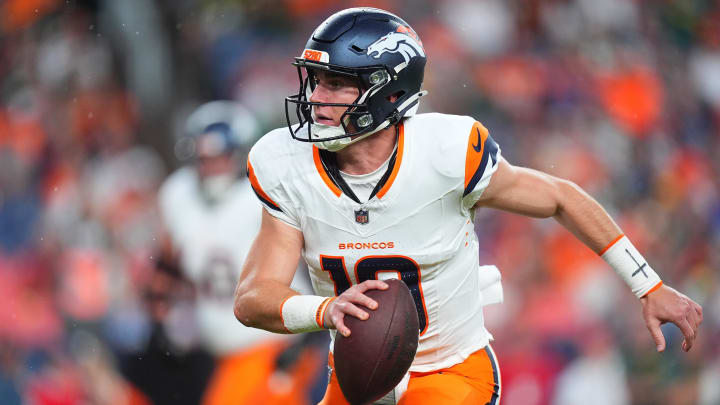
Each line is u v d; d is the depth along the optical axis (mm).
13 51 35250
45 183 32250
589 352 25984
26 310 26891
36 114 33875
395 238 9883
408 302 9133
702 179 35312
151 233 27344
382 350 8883
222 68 34312
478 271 10711
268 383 18672
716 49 40781
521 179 10219
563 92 36094
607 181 33500
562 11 38031
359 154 9844
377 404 10797
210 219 19250
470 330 10602
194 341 19250
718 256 30266
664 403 24078
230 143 19422
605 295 27234
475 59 36094
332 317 8977
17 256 29125
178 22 34156
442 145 9805
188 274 19250
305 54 9852
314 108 9945
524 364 26000
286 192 9984
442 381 10430
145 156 33125
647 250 30125
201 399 19297
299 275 18719
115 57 34156
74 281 27156
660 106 37062
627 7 39188
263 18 35219
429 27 36188
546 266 27891
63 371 23344
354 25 9812
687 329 10484
